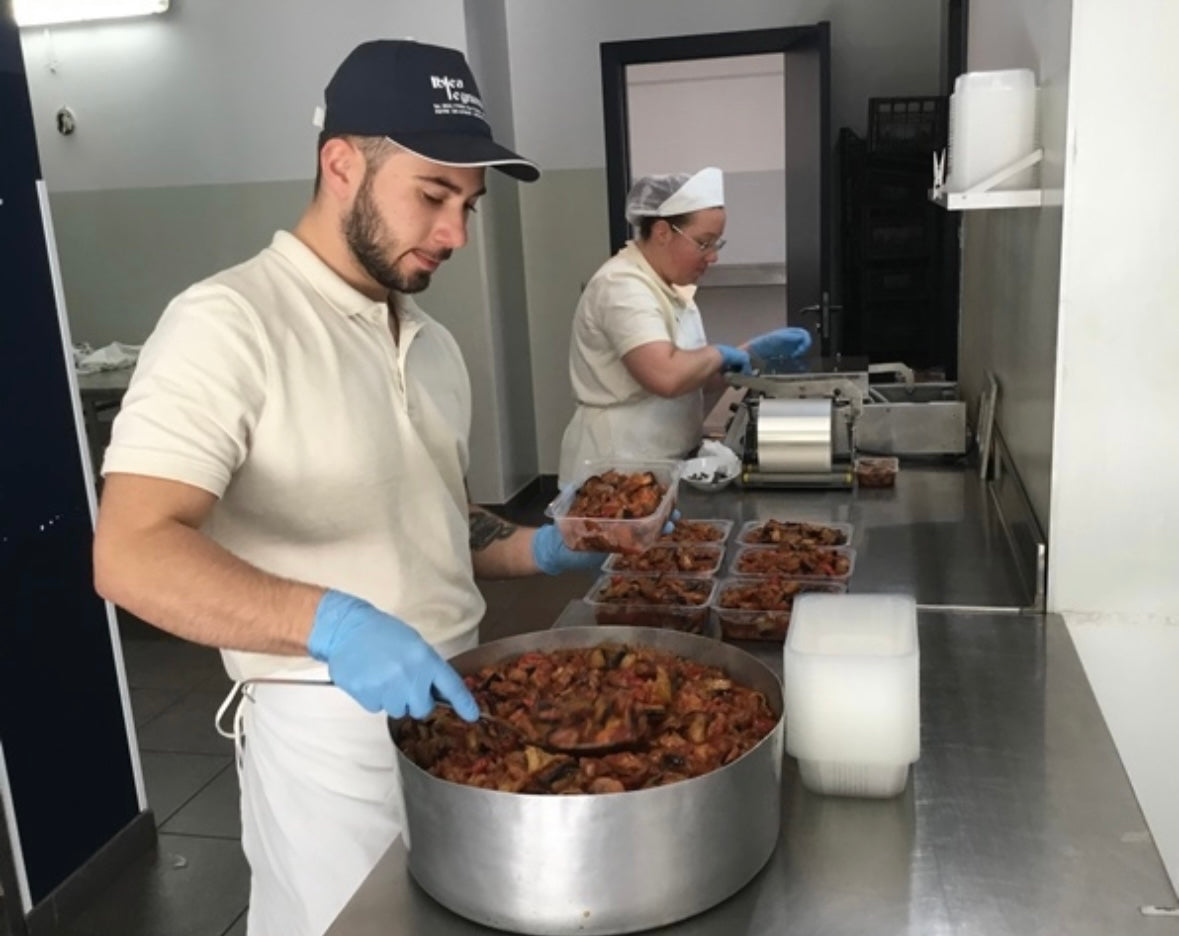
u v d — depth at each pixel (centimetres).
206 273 507
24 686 228
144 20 477
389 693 106
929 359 507
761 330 736
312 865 142
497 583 435
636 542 156
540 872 94
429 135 124
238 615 110
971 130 189
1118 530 167
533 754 103
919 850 109
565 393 552
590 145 521
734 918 99
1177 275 156
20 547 224
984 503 233
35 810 232
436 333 159
